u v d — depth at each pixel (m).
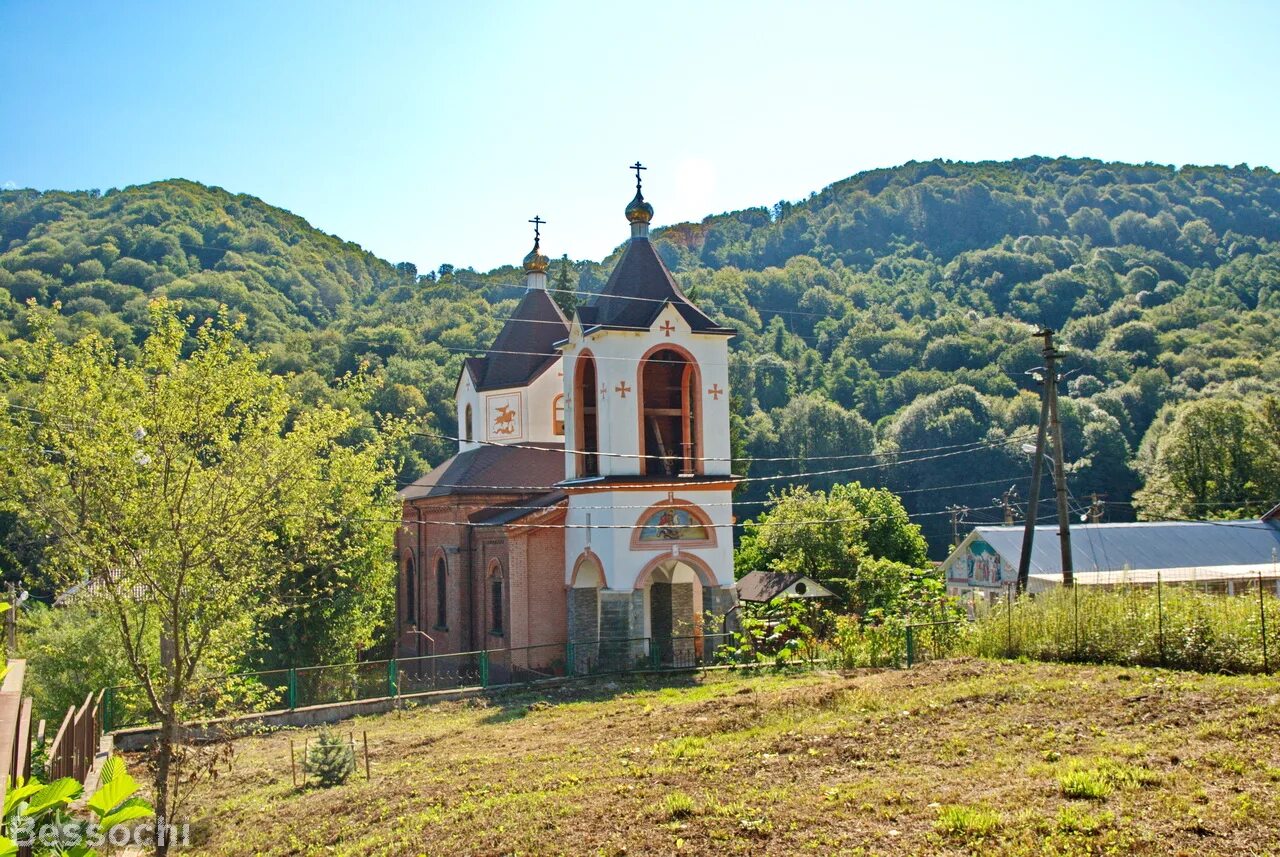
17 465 16.23
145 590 17.06
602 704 25.75
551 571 34.97
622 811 13.27
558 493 37.38
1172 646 20.81
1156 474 71.00
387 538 37.81
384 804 16.00
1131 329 102.25
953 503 80.38
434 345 88.62
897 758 14.70
